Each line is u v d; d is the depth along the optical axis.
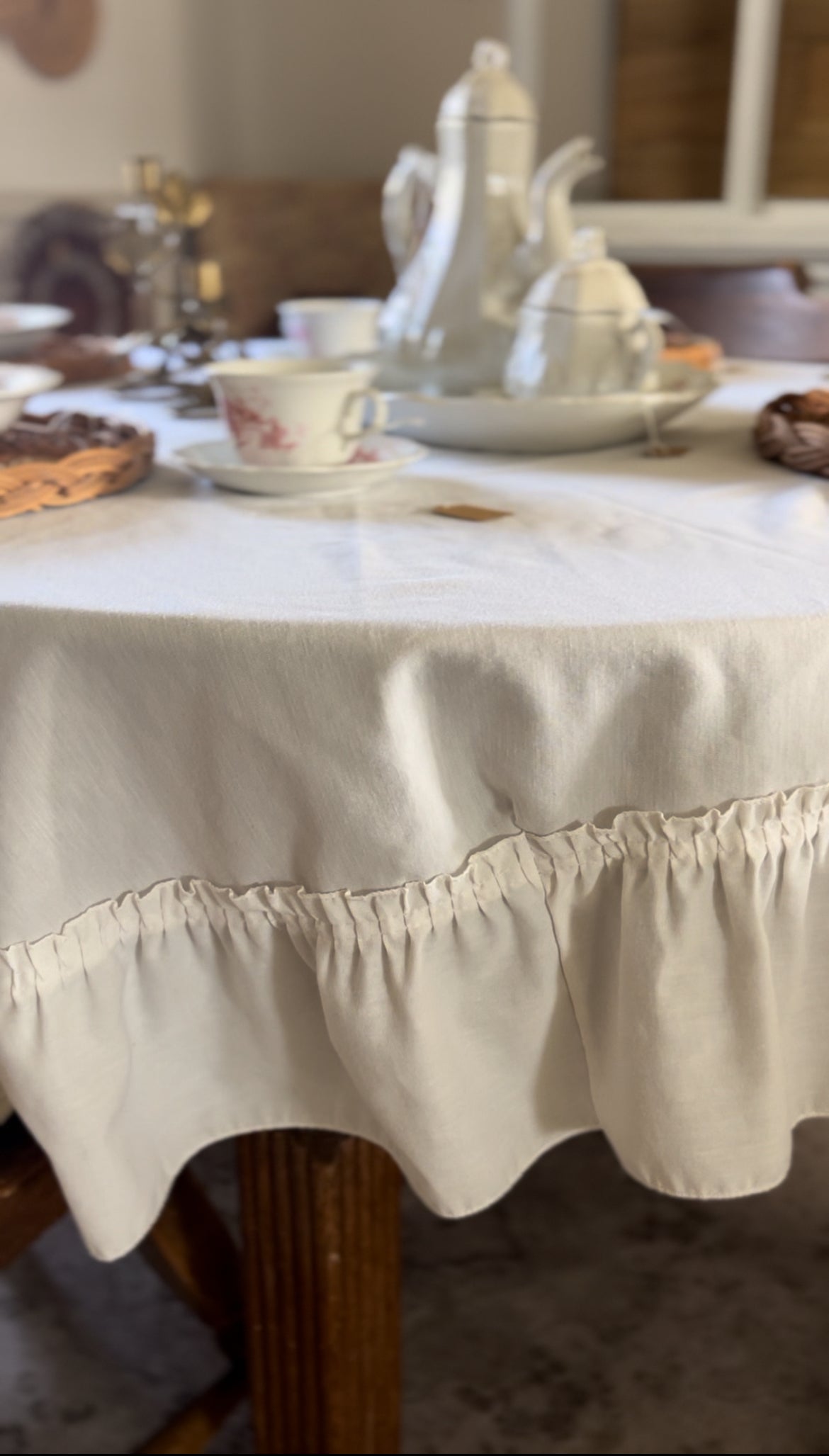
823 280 2.13
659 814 0.48
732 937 0.50
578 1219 1.09
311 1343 0.71
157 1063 0.58
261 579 0.52
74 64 1.93
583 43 2.23
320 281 2.30
